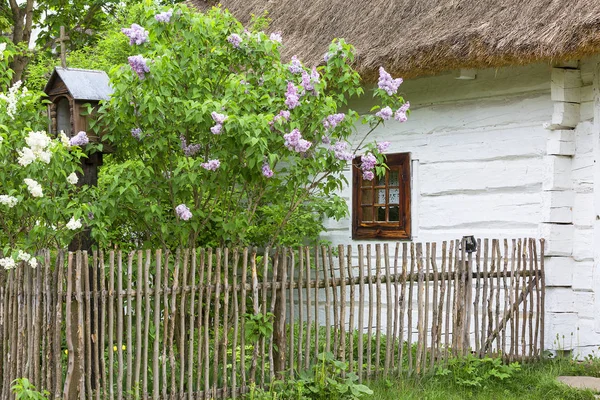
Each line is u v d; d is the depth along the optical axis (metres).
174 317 5.69
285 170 6.46
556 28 6.92
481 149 8.48
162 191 6.17
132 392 5.55
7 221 6.33
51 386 5.33
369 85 9.14
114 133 6.15
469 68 7.75
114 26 13.81
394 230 9.25
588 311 7.70
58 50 15.44
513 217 8.16
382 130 9.44
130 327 5.48
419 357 6.77
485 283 7.21
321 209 8.57
